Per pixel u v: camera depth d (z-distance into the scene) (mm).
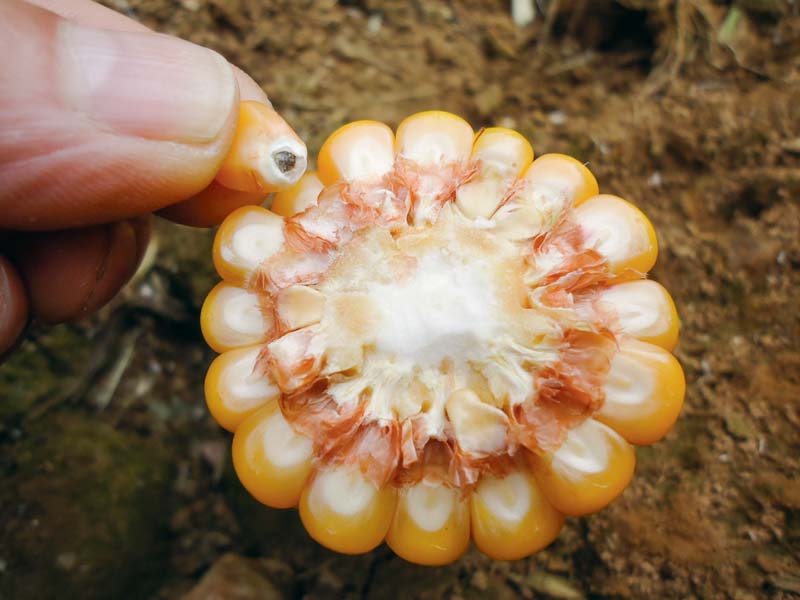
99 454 103
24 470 100
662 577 85
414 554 63
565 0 118
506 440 61
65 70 63
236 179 70
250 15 123
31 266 84
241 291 67
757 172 101
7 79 62
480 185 65
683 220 104
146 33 67
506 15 124
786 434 87
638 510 88
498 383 64
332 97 121
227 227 67
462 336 64
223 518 107
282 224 67
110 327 112
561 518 65
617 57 118
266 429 64
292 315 64
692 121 108
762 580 81
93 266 86
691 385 94
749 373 92
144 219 94
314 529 63
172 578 103
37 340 109
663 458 90
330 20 123
